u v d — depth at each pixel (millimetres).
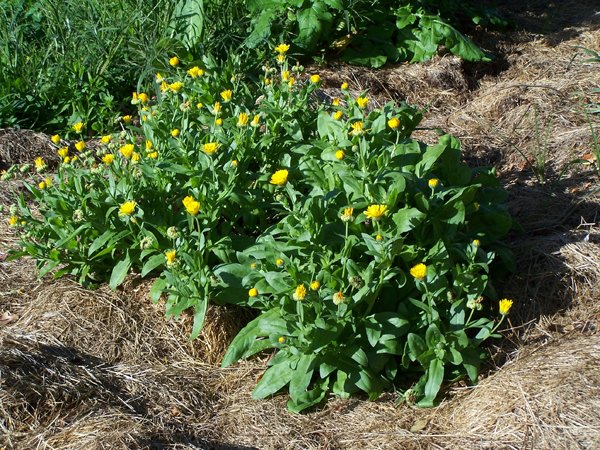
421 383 2434
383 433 2354
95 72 3811
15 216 2734
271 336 2426
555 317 2602
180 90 3072
